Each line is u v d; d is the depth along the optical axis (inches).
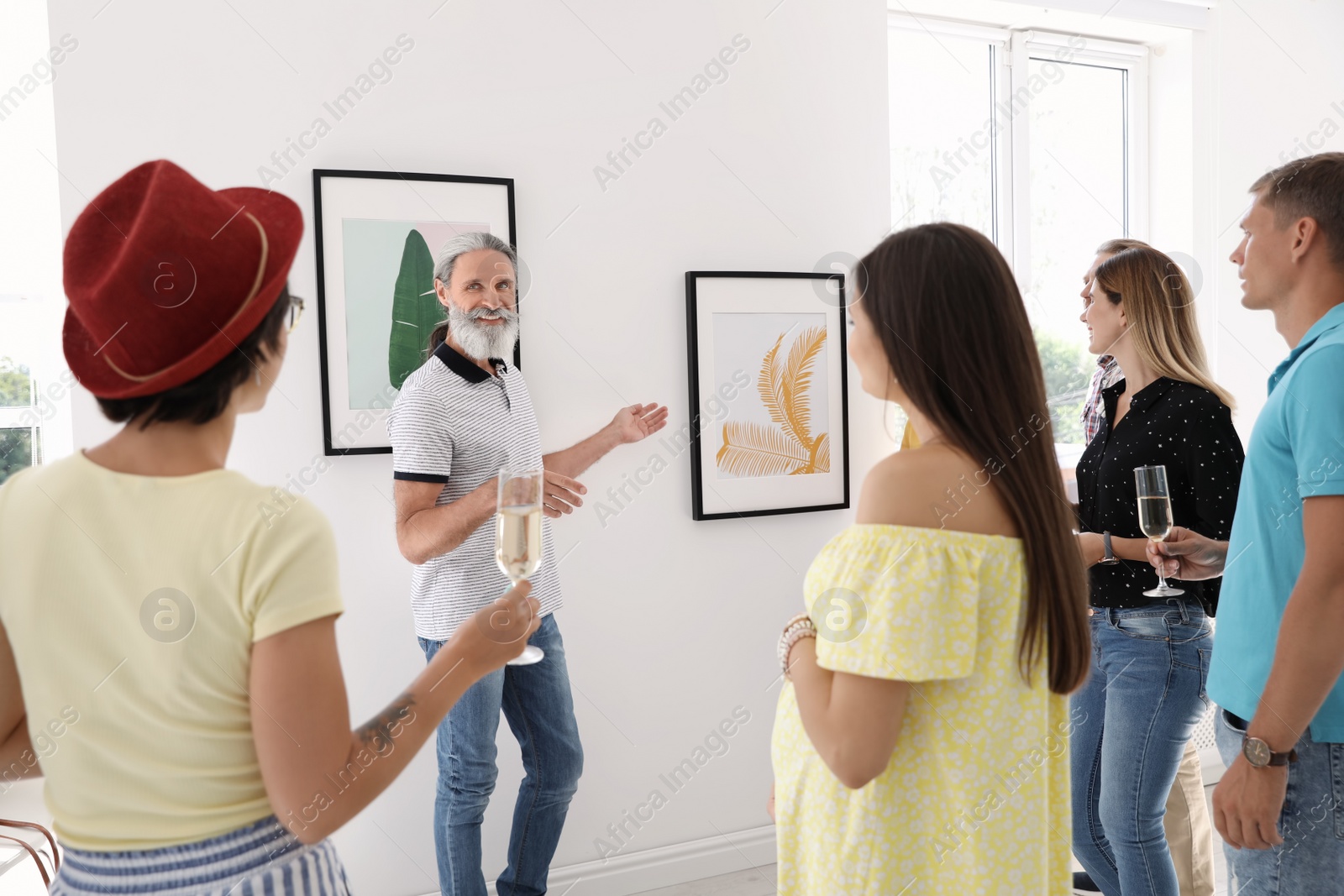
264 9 81.0
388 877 87.8
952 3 111.6
